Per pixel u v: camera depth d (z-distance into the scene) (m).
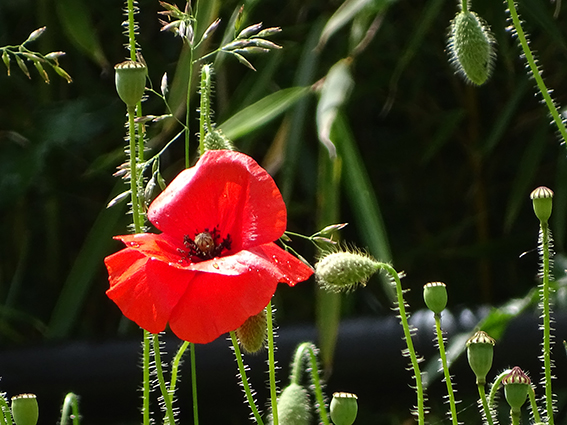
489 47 1.12
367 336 1.40
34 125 1.86
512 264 1.98
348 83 1.34
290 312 1.96
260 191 1.05
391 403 1.63
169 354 1.44
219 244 1.06
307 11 1.99
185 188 1.07
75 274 1.61
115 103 1.90
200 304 1.04
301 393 1.11
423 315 1.41
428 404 1.56
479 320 1.38
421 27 1.47
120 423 1.51
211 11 1.33
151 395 1.49
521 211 2.00
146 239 1.05
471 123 1.92
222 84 1.82
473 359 1.07
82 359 1.49
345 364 1.40
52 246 2.00
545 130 1.68
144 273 1.05
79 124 1.84
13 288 1.90
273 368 1.08
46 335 1.62
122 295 1.04
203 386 1.42
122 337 1.52
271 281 1.03
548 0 1.80
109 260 1.05
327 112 1.33
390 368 1.39
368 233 1.38
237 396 1.43
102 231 1.62
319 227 1.42
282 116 1.92
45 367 1.48
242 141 1.89
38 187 2.00
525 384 1.06
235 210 1.07
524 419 1.37
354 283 1.08
